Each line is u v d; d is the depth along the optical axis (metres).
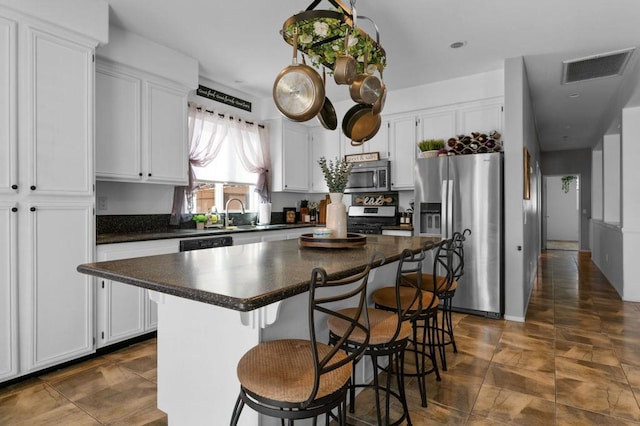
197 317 1.66
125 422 1.88
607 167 5.90
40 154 2.32
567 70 3.84
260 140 4.80
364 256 1.81
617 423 1.86
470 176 3.72
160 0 2.58
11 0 2.16
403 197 4.84
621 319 3.56
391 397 2.12
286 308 1.61
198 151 3.93
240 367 1.21
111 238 2.79
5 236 2.17
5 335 2.18
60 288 2.43
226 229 3.88
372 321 1.72
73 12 2.44
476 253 3.69
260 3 2.61
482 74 3.92
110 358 2.66
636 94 3.75
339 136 5.04
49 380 2.31
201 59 3.58
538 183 7.52
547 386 2.23
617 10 2.69
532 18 2.80
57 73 2.39
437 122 4.27
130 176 3.06
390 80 4.15
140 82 3.14
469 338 3.06
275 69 3.82
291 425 1.13
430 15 2.76
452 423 1.87
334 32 1.68
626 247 4.28
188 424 1.71
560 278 5.60
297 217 5.49
